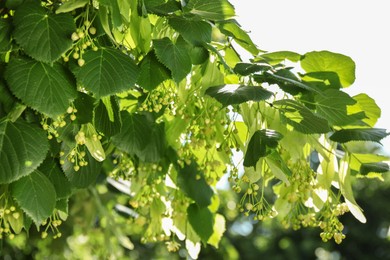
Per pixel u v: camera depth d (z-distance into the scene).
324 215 1.60
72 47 1.45
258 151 1.48
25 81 1.42
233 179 1.58
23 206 1.45
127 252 4.39
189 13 1.53
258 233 7.44
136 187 1.74
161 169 1.71
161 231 1.75
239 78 1.54
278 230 7.53
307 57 1.60
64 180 1.54
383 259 7.54
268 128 1.53
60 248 2.83
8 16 1.46
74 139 1.49
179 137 1.69
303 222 1.63
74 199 2.28
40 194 1.46
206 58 1.53
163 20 1.52
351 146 1.60
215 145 1.65
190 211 1.73
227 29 1.58
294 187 1.59
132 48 1.54
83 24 1.44
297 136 1.53
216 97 1.46
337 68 1.60
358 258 7.59
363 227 7.55
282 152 1.59
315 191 1.60
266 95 1.46
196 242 1.75
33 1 1.44
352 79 1.61
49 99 1.42
